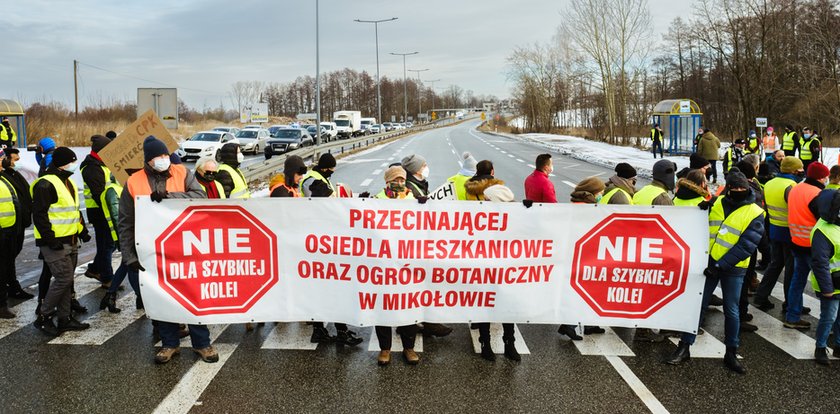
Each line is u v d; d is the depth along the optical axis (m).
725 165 17.88
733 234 5.02
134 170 7.46
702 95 65.38
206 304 5.24
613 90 43.31
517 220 5.30
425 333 5.97
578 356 5.43
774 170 9.73
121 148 7.38
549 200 6.45
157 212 5.16
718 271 5.10
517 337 5.95
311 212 5.27
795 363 5.25
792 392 4.66
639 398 4.54
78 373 4.97
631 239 5.34
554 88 72.44
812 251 5.24
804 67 32.38
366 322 5.28
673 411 4.33
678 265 5.30
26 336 5.84
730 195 5.07
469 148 38.31
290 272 5.32
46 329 5.88
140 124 7.41
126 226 5.21
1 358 5.28
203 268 5.23
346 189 6.84
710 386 4.77
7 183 6.39
